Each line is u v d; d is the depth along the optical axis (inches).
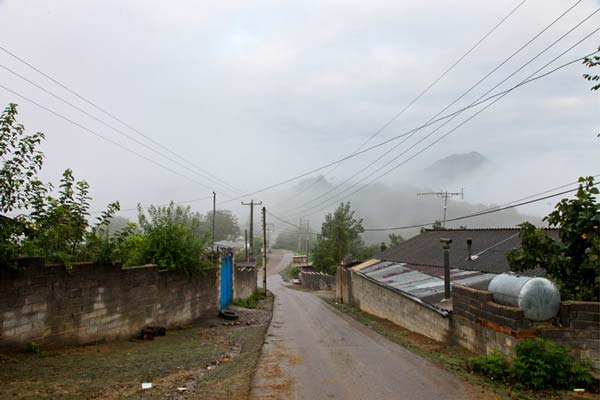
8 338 319.3
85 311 400.5
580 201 340.5
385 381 284.5
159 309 547.8
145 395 254.4
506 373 284.4
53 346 361.7
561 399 244.7
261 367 330.6
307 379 291.3
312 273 2367.1
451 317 452.1
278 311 974.4
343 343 466.9
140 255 577.6
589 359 275.0
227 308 909.2
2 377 268.8
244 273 1232.8
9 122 334.6
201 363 361.4
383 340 498.3
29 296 337.1
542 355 269.1
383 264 1059.3
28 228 357.4
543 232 363.3
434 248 948.6
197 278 677.9
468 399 243.0
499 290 335.6
